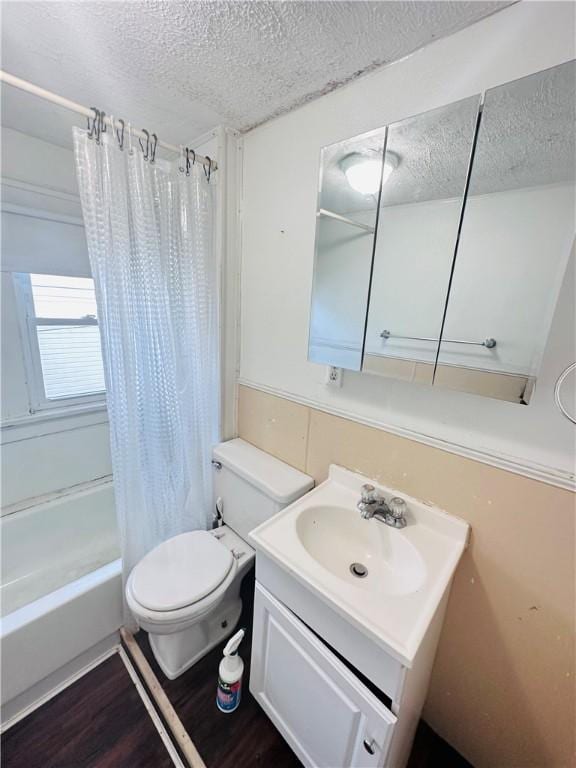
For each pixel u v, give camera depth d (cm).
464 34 82
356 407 120
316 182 119
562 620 85
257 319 153
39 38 90
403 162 93
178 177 133
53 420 184
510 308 81
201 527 168
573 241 71
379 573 103
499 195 79
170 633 113
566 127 69
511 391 82
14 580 165
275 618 99
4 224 155
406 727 86
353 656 79
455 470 98
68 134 153
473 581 99
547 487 83
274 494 129
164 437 146
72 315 186
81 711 119
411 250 96
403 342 100
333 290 114
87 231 112
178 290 141
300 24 82
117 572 137
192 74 104
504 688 98
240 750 110
